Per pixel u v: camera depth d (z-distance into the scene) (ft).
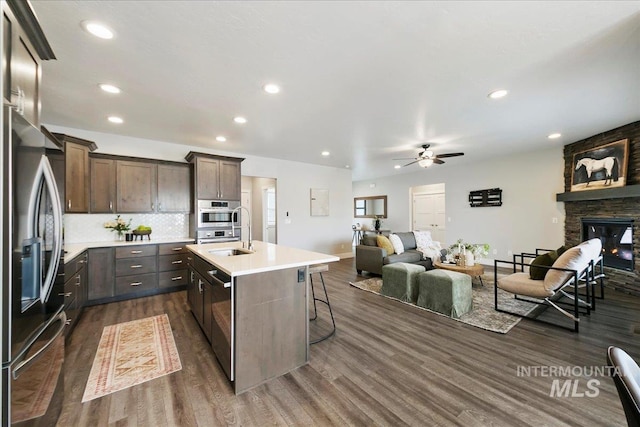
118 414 5.59
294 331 7.24
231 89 8.76
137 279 13.16
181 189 15.17
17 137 4.03
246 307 6.50
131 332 9.42
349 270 19.57
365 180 31.58
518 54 6.93
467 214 21.93
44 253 4.91
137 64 7.30
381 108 10.37
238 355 6.33
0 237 3.67
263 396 6.16
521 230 18.76
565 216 16.74
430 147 16.47
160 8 5.31
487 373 6.93
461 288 10.95
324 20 5.68
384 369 7.16
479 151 17.88
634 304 11.77
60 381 5.48
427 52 6.82
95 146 12.61
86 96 9.25
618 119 11.79
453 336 9.02
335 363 7.46
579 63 7.35
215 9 5.35
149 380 6.73
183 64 7.32
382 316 10.79
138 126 12.46
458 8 5.35
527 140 15.19
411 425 5.27
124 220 14.26
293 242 21.43
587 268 10.54
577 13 5.50
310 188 22.36
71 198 11.24
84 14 5.43
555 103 9.98
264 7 5.30
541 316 10.62
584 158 14.96
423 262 17.85
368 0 5.13
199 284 9.53
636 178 12.23
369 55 6.94
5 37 3.94
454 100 9.66
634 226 12.80
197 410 5.72
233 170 16.14
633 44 6.50
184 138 14.51
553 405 5.76
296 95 9.21
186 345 8.48
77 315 10.24
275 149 17.11
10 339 3.78
